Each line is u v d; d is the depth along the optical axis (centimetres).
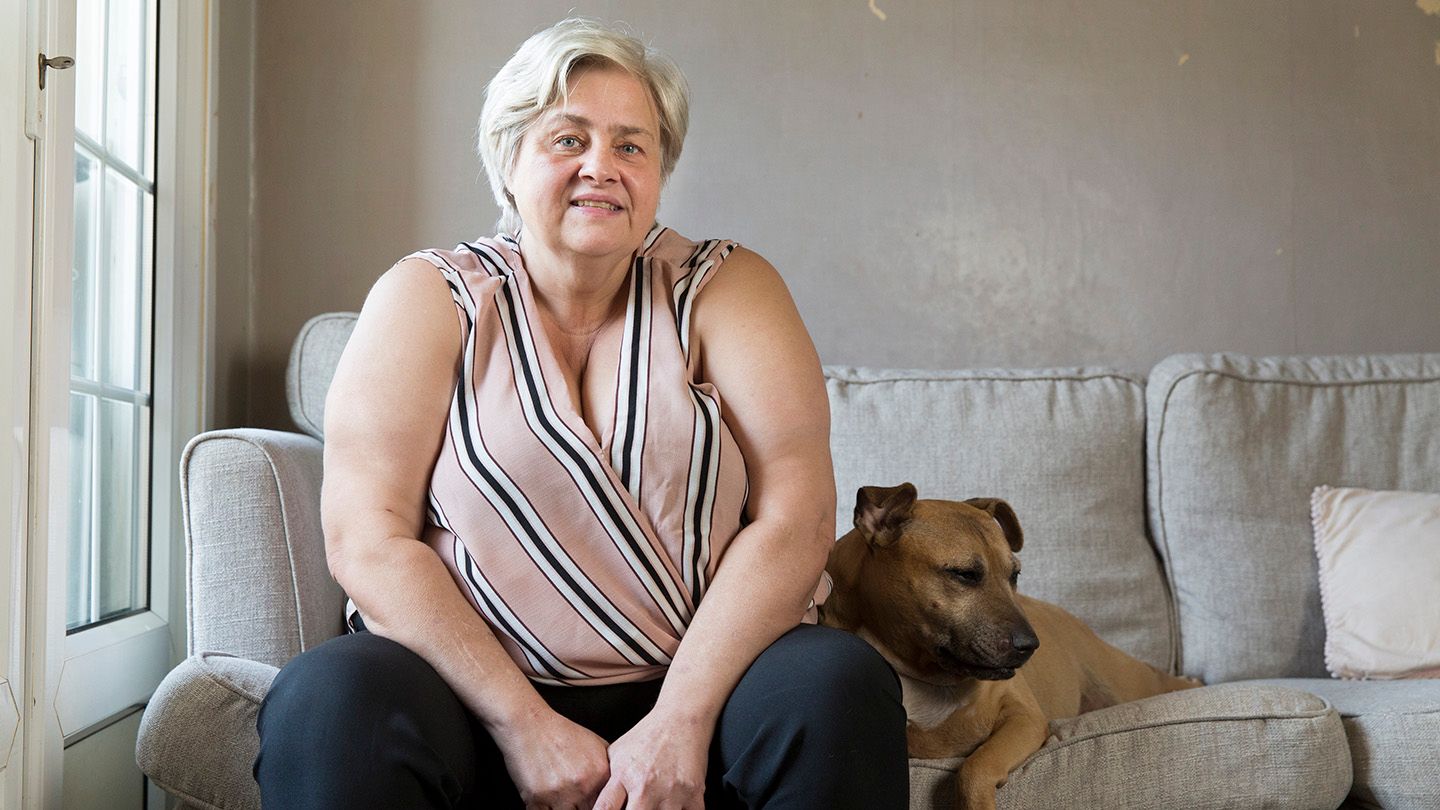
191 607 159
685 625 121
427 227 250
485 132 134
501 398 123
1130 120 260
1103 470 221
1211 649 214
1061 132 259
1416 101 262
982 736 156
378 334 127
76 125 174
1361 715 156
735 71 257
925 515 164
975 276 257
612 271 131
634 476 121
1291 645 212
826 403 133
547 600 118
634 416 123
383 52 252
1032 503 216
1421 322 260
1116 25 261
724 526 124
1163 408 225
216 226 227
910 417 221
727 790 107
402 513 122
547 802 106
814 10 259
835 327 255
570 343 133
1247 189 260
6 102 144
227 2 236
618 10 256
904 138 258
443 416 126
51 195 152
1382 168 261
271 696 104
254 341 246
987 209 258
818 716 102
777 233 256
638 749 106
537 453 119
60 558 155
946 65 259
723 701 110
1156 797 142
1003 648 150
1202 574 217
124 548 195
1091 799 142
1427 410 225
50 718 153
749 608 115
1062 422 222
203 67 221
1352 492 215
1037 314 257
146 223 205
